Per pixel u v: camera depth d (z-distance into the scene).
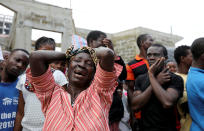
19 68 2.32
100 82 1.32
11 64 2.29
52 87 1.38
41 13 11.07
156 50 2.48
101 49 1.28
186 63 2.57
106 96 1.35
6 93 2.25
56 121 1.25
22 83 2.24
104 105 1.36
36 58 1.26
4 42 12.87
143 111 2.22
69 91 1.45
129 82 2.94
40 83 1.32
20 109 2.31
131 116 2.91
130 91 2.85
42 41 2.64
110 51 1.24
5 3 10.27
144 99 2.12
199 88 1.94
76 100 1.34
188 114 2.18
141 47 3.37
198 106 1.96
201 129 1.91
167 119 2.04
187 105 2.20
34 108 2.07
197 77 2.01
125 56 13.58
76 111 1.29
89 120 1.24
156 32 13.85
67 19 11.53
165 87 2.13
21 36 10.55
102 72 1.29
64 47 11.21
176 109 2.13
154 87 2.04
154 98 2.11
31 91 2.13
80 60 1.38
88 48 1.38
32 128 2.05
